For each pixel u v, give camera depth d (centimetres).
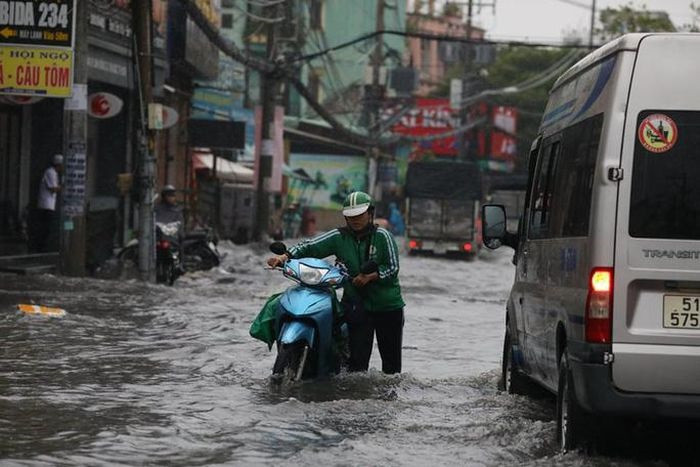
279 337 1462
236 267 3994
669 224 1039
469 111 11144
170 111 3206
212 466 1033
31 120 3719
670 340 1032
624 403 1032
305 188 9438
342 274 1488
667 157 1045
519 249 1472
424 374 1720
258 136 5519
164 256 3183
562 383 1145
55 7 2755
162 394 1407
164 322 2172
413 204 6222
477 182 6200
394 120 9331
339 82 9519
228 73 6675
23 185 3706
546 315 1245
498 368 1811
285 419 1262
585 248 1071
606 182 1046
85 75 2927
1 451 1060
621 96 1054
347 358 1535
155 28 4475
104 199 4231
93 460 1038
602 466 1064
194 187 5766
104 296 2586
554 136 1309
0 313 2123
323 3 10062
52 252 3541
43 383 1458
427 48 13875
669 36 1059
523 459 1113
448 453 1124
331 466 1049
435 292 3509
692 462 1124
